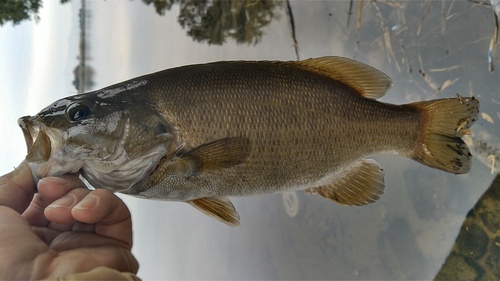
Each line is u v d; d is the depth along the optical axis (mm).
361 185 297
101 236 213
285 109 261
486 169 416
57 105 262
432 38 480
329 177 288
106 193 202
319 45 619
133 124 260
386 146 290
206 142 257
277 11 698
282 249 640
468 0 447
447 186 453
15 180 234
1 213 201
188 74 264
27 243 191
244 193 271
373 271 518
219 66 264
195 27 853
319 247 588
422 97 484
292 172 271
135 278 183
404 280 482
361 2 528
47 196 214
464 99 289
